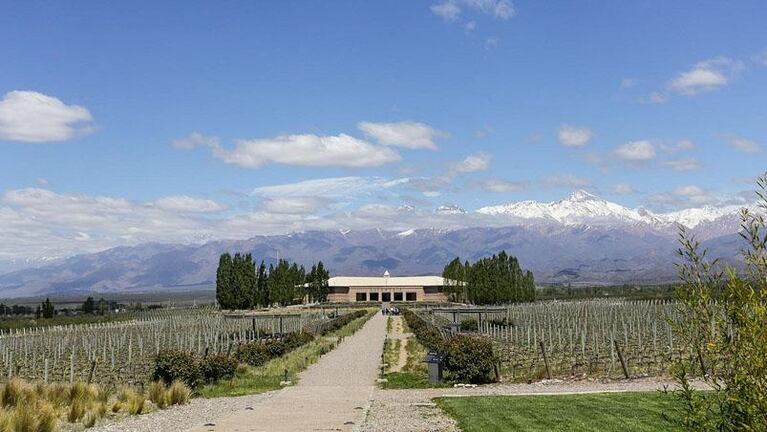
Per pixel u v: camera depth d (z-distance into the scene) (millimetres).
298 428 18906
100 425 20406
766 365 7734
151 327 85688
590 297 161250
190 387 32062
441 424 19141
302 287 151125
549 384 30328
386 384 32906
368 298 173375
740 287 7977
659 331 57469
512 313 90125
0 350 58656
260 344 48062
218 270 122562
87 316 126312
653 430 16750
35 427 18156
